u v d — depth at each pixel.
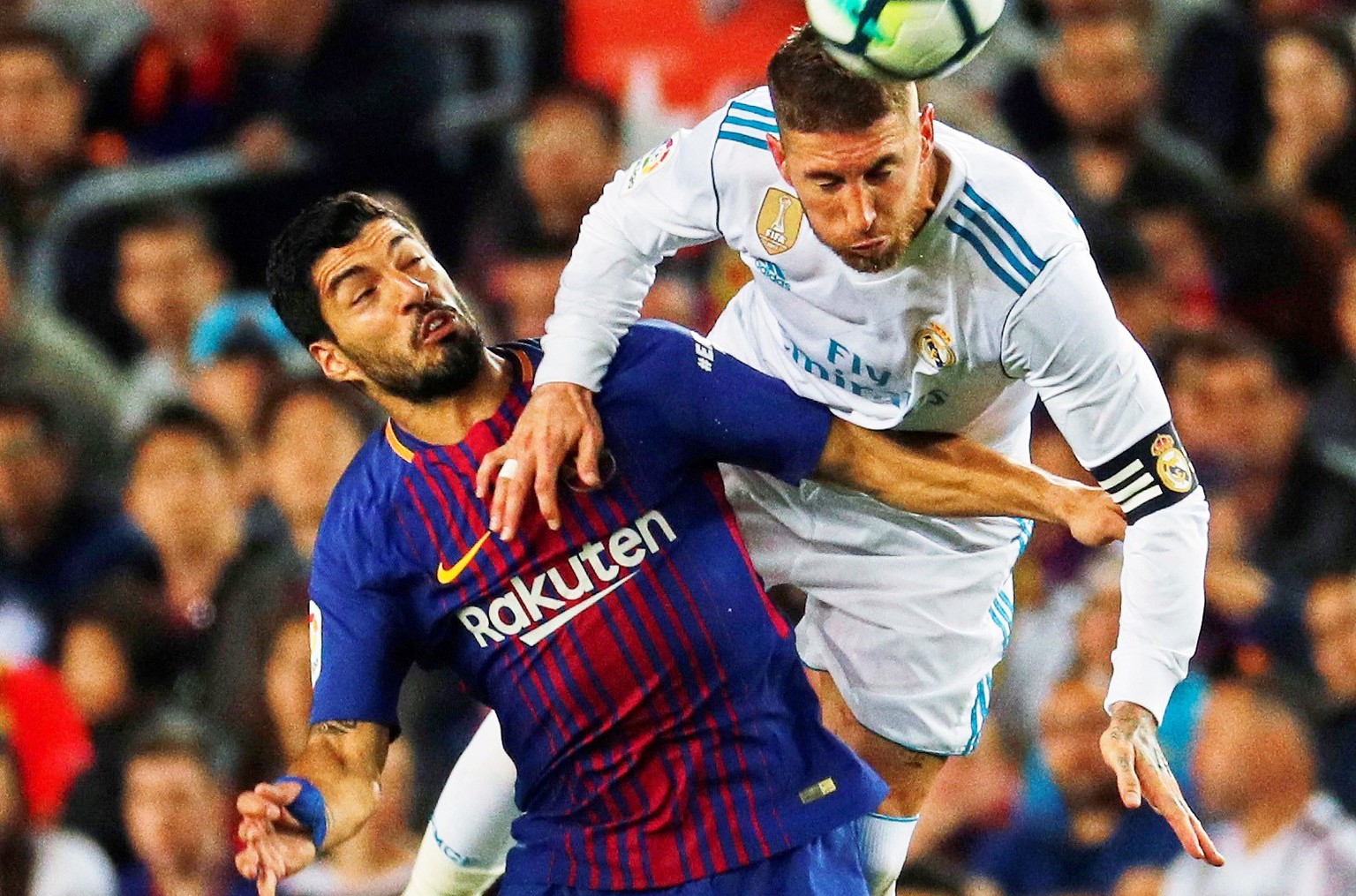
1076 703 22.70
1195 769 22.28
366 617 14.12
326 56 31.25
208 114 31.84
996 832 23.56
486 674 14.19
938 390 14.11
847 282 13.70
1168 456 13.50
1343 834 21.53
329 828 13.70
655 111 30.62
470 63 32.47
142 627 25.53
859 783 14.12
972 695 15.66
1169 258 28.81
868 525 15.28
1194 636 13.64
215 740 24.30
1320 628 23.36
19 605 26.86
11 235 31.50
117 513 27.84
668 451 13.99
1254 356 25.89
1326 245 29.03
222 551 26.05
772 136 13.16
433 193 31.31
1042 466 25.39
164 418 26.33
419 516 13.93
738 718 13.88
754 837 13.85
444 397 13.86
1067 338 13.30
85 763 24.84
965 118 29.47
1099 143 29.33
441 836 16.12
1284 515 25.95
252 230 31.02
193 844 23.66
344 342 13.76
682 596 13.84
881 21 12.06
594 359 13.90
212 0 31.70
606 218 14.26
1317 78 30.41
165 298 29.88
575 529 13.80
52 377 29.61
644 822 13.94
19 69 31.44
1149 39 31.45
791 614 17.50
